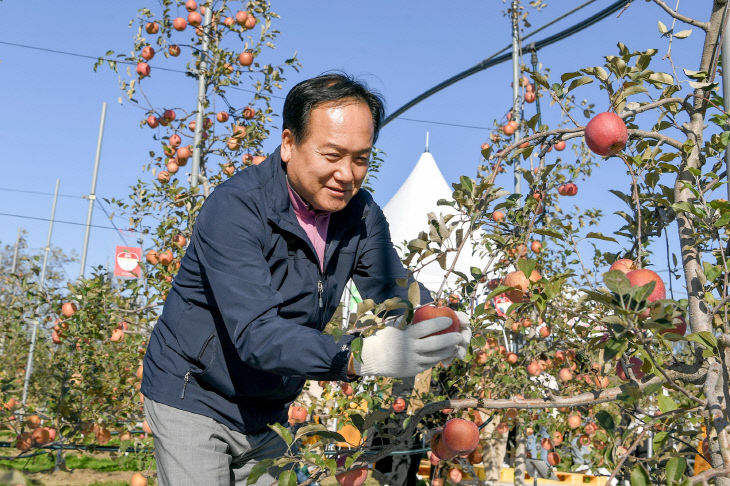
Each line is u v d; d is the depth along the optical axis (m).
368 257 2.12
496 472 5.91
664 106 1.99
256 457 2.05
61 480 6.18
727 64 1.95
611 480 1.44
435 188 10.09
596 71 1.89
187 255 1.85
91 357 4.51
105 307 4.57
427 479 5.89
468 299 2.17
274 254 1.78
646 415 1.72
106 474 6.95
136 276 4.70
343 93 1.60
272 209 1.73
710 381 1.61
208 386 1.86
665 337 1.48
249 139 5.12
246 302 1.54
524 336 4.50
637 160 1.84
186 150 5.05
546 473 5.68
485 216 2.07
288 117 1.66
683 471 1.37
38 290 4.52
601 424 1.62
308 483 1.76
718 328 1.85
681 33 1.92
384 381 4.39
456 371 4.21
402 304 1.40
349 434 2.15
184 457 1.80
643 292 1.29
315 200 1.70
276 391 1.92
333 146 1.59
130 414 4.44
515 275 1.78
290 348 1.42
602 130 1.76
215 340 1.82
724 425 1.50
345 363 1.40
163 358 1.88
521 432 5.04
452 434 1.91
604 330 1.81
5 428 4.14
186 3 5.07
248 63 5.16
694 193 1.78
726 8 1.87
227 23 5.14
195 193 4.76
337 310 2.05
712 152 2.02
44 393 4.62
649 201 2.14
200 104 5.06
